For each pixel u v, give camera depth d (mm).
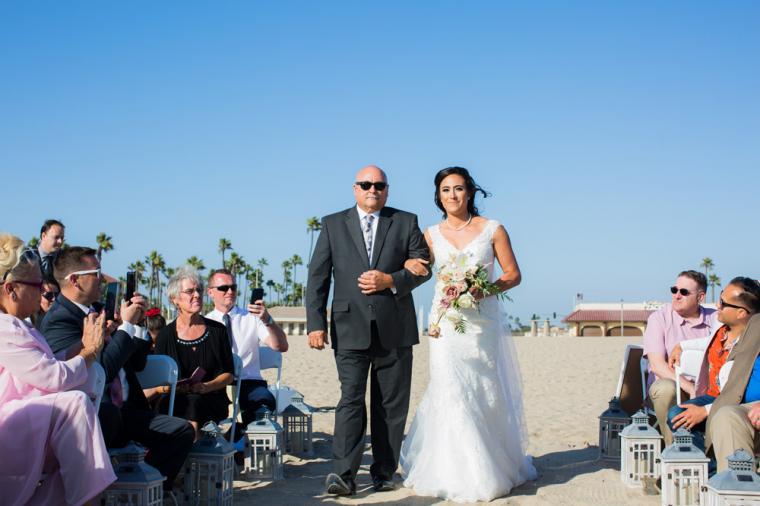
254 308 7332
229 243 102188
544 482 6609
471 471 5957
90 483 4152
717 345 5977
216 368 6527
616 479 6547
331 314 6277
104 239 74250
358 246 6211
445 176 6688
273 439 6637
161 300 93438
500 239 6641
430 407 6316
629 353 7523
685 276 6723
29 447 4141
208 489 5363
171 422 5258
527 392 15047
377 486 6227
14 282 4398
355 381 6105
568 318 81312
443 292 6258
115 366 5055
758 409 5016
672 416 5844
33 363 4273
